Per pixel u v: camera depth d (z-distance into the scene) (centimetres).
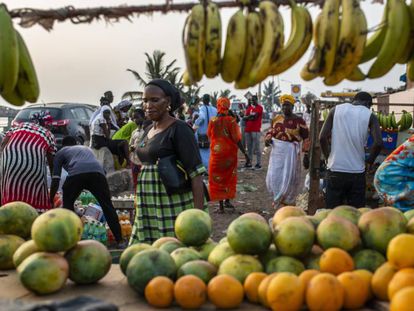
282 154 756
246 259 204
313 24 194
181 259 216
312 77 193
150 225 354
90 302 163
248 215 217
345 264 191
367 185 713
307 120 1597
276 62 188
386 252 201
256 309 188
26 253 222
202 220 238
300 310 179
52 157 566
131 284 203
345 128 563
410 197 415
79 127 1436
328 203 586
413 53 204
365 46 204
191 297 188
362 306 183
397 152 426
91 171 608
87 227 620
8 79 195
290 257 204
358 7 186
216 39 186
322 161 753
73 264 215
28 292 208
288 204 773
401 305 157
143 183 355
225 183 839
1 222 246
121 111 1337
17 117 1400
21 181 518
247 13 194
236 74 195
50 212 214
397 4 191
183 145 346
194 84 196
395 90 1173
